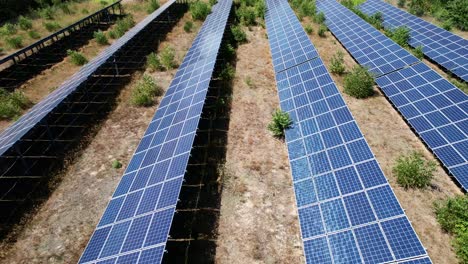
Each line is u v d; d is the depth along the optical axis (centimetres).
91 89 2578
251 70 2827
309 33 3606
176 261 1290
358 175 1280
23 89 2612
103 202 1568
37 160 1834
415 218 1380
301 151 1559
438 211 1370
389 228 1051
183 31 3994
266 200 1537
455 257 1215
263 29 3897
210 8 4659
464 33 3575
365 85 2253
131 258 1044
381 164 1675
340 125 1594
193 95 1964
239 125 2075
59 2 5116
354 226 1103
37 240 1391
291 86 2172
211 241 1359
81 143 1938
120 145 1948
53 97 2162
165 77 2781
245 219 1447
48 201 1574
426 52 2884
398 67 2389
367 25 3281
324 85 1989
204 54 2612
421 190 1506
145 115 2236
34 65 3017
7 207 1552
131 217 1209
